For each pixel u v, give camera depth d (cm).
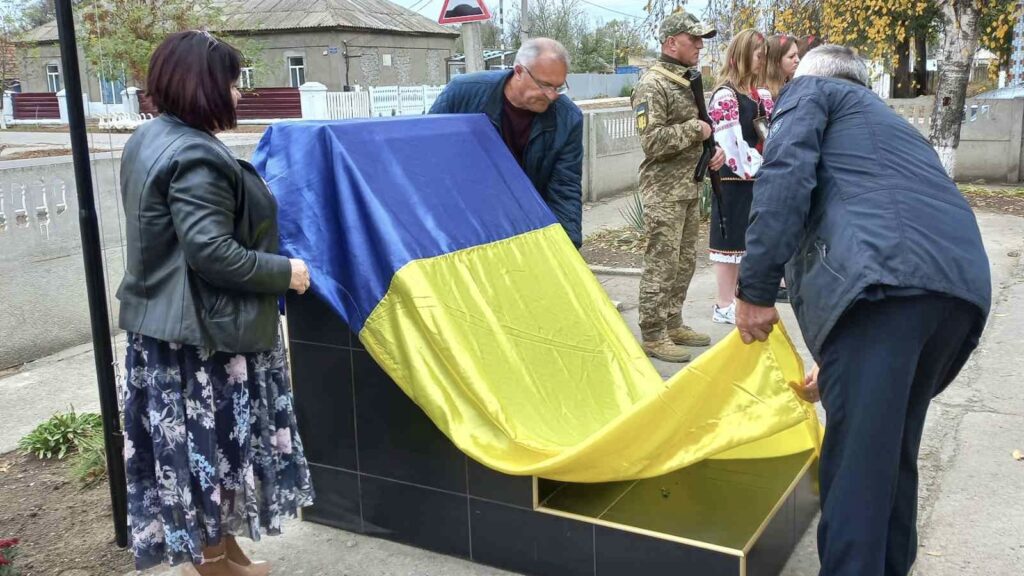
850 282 227
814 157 240
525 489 285
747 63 522
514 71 395
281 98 2547
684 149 476
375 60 3731
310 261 297
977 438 392
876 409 229
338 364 312
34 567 311
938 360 242
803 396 300
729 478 310
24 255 544
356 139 312
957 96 1032
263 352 263
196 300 243
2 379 515
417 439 302
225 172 243
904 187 234
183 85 244
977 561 297
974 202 1012
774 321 249
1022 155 1162
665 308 507
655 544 265
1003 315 571
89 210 297
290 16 3588
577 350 338
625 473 274
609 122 1177
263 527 272
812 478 322
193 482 254
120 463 315
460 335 290
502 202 356
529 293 337
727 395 280
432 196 323
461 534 301
